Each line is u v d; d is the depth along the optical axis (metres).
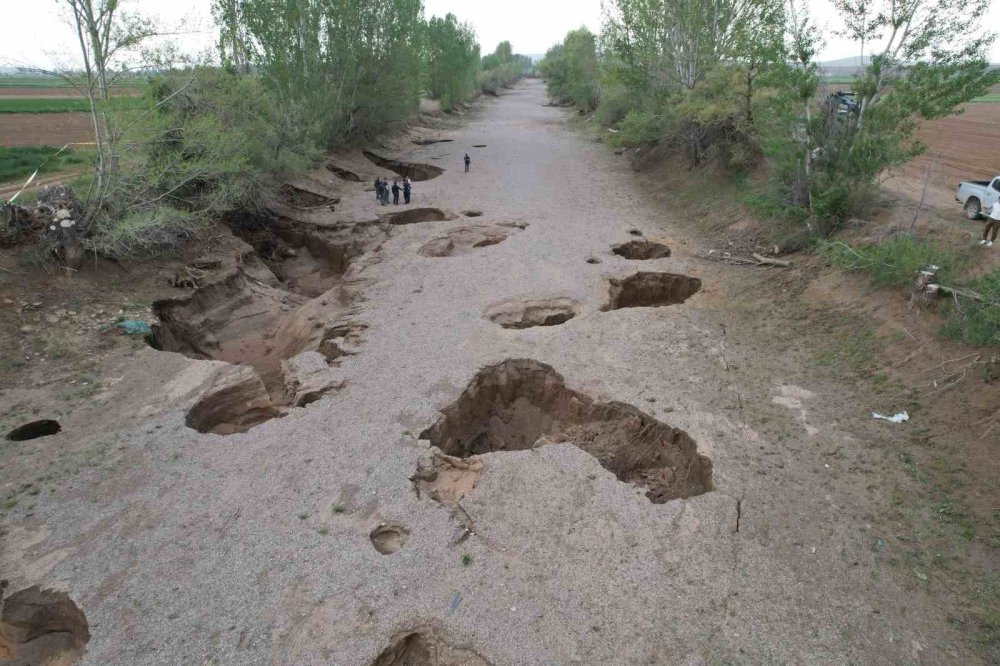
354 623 7.63
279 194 26.92
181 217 18.92
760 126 23.86
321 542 8.87
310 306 18.78
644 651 7.38
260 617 7.71
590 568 8.55
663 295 20.25
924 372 12.61
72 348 14.27
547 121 64.69
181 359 14.11
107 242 17.47
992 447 10.45
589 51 62.06
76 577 8.33
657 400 12.63
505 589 8.16
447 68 66.81
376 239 24.12
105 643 7.41
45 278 16.06
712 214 26.39
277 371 16.27
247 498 9.75
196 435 11.39
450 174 36.41
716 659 7.32
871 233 17.59
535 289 18.61
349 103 37.94
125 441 11.21
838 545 9.05
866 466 10.72
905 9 17.55
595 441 12.09
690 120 30.88
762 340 15.64
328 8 34.62
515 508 9.67
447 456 10.90
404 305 17.47
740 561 8.73
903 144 28.59
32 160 29.33
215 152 20.06
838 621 7.87
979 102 57.56
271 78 32.19
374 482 10.10
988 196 16.41
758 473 10.52
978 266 14.03
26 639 8.29
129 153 18.62
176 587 8.15
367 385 13.10
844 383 13.34
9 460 10.69
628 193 32.69
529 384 14.17
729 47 30.84
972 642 7.63
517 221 26.16
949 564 8.73
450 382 13.20
